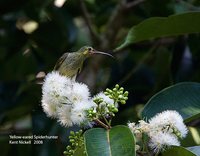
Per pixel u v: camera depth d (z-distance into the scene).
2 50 12.68
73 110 5.77
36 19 12.33
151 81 11.75
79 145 5.85
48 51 12.66
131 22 12.55
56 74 6.07
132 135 5.41
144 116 6.76
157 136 5.70
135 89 11.57
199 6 12.30
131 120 11.12
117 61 12.12
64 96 5.89
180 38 10.79
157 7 12.31
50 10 12.59
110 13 12.88
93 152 5.33
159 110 6.86
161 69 10.85
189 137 8.66
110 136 5.50
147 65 12.27
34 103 11.38
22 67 12.68
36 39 12.64
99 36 11.84
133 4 11.70
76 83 6.04
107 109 5.79
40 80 11.73
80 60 9.66
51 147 10.28
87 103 5.79
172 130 5.78
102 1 13.30
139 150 5.88
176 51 10.73
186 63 11.13
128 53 12.46
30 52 12.73
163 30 7.74
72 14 13.12
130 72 11.71
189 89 7.03
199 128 8.98
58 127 10.36
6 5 12.05
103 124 5.70
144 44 12.23
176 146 5.67
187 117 6.81
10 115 11.49
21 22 13.05
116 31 11.76
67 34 12.47
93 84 11.37
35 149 10.51
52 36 12.59
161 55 10.99
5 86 11.86
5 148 11.17
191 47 10.98
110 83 11.94
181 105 6.93
